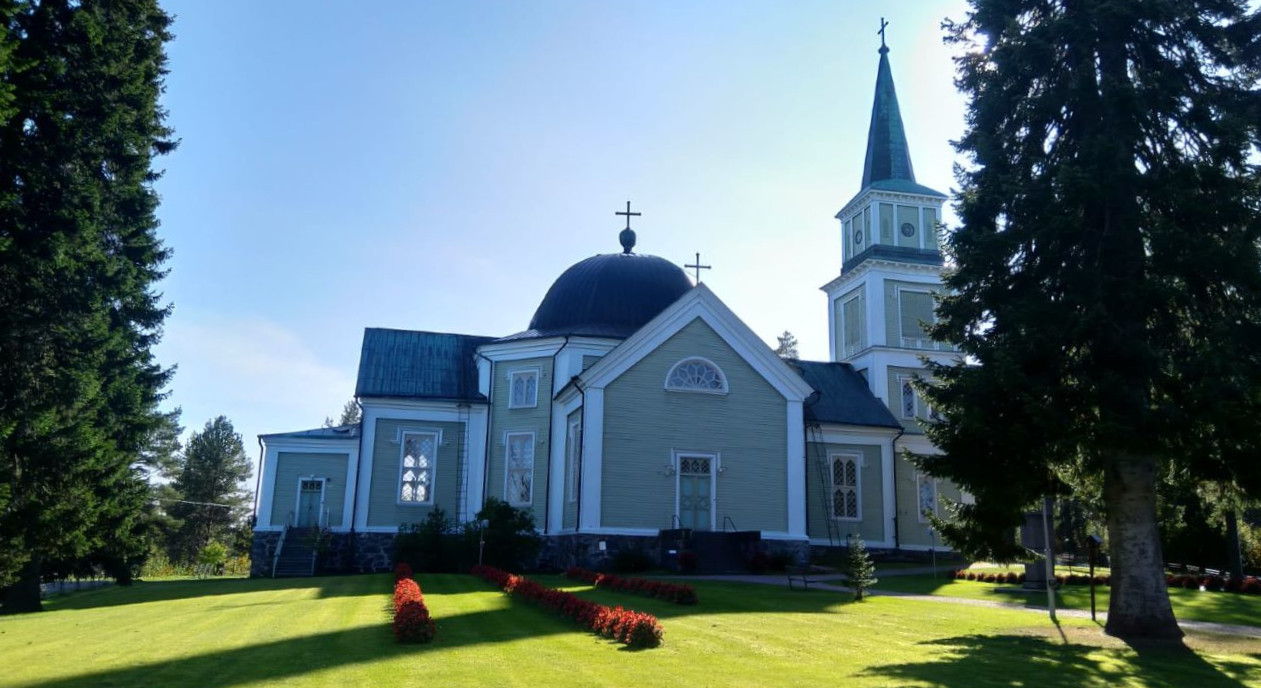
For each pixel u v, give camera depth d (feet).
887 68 163.84
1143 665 41.86
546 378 128.36
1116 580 51.98
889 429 143.02
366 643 43.88
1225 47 55.77
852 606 67.41
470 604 63.31
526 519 109.91
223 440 306.35
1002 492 51.60
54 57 75.77
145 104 87.51
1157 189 51.24
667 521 104.83
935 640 48.88
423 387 137.59
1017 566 113.60
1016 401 50.98
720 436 108.47
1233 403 45.75
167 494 264.52
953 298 58.34
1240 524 121.19
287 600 71.82
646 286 132.16
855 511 140.46
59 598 99.76
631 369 107.65
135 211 91.50
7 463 71.51
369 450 132.46
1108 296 51.29
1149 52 57.11
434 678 34.45
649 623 43.04
